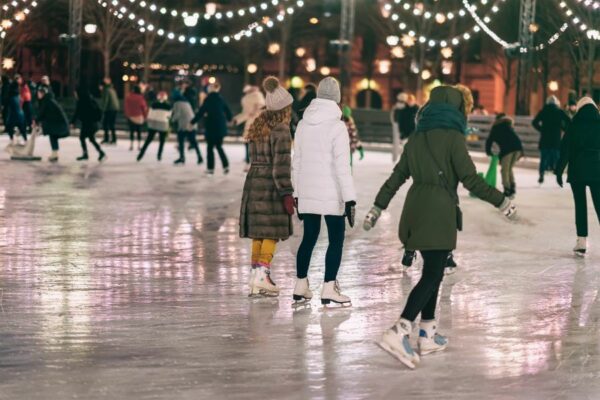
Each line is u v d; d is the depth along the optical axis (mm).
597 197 14766
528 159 38469
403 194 24078
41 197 21047
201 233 16453
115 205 20016
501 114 23688
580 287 12414
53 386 7801
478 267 13750
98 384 7879
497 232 17344
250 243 15477
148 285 11977
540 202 23078
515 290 12125
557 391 7930
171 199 21391
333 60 75250
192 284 12102
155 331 9664
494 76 70875
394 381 8133
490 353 9094
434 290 8961
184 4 74875
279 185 11242
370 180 27672
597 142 14695
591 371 8531
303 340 9422
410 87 72875
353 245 15461
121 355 8750
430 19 68625
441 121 9016
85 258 13812
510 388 7996
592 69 60594
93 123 31359
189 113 31328
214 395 7648
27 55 75875
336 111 10844
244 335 9586
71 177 25703
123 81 77188
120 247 14836
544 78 66312
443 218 8875
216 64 75375
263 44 74812
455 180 9023
